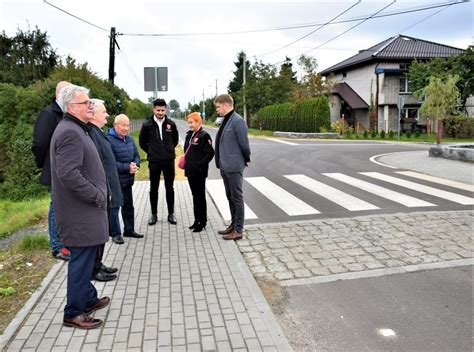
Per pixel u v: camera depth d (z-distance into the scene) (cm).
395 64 3462
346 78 3959
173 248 553
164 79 948
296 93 3803
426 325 352
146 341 328
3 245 618
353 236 582
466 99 3136
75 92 329
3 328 348
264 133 3681
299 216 703
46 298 405
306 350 320
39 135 457
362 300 400
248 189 945
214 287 429
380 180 1039
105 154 508
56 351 315
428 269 466
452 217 664
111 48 2309
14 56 3409
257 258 514
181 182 1115
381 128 3472
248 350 315
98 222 344
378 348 321
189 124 604
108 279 448
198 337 334
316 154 1669
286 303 398
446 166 1243
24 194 1234
